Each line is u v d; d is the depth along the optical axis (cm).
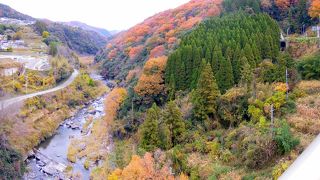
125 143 5875
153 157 4128
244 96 4609
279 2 9031
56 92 9181
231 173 3447
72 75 11669
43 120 7600
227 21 7619
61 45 14500
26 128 6619
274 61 5791
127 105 6775
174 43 8800
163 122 4672
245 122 4266
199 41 6512
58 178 5184
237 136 4034
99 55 17138
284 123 3619
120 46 14500
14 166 5072
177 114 4672
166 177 3612
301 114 3925
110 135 6650
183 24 10731
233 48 5806
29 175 5228
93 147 6334
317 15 7681
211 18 9044
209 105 4775
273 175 3044
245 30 6525
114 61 13438
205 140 4319
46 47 14000
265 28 6575
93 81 11881
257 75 5059
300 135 3528
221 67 5216
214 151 3994
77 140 6869
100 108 9531
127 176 3697
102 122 7738
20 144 5978
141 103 6450
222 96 4778
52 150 6400
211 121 4738
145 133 4575
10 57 11044
